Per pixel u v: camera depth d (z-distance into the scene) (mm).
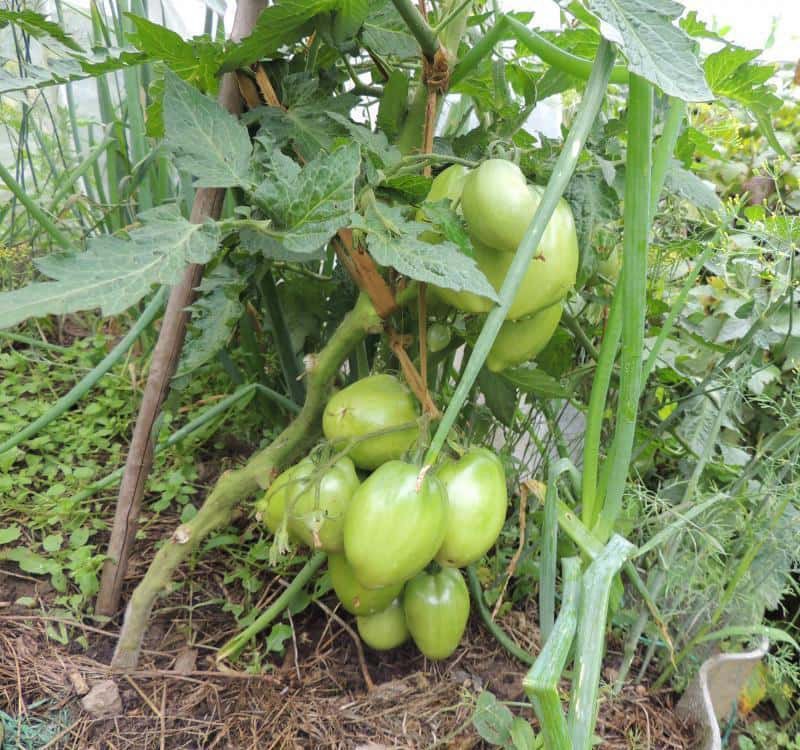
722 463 1140
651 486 1342
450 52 764
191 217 890
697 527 889
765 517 969
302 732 877
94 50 758
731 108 1139
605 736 939
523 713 953
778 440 1169
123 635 908
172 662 947
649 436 1116
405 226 593
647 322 1220
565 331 980
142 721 859
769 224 962
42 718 840
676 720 980
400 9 689
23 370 1524
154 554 1116
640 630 956
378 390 750
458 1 771
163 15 1469
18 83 689
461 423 1113
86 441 1320
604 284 964
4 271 1598
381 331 762
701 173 1552
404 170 700
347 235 720
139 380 1482
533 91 824
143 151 1447
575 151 531
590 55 884
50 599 1009
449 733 892
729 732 1025
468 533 672
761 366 1092
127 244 564
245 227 635
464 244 612
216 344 823
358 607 840
